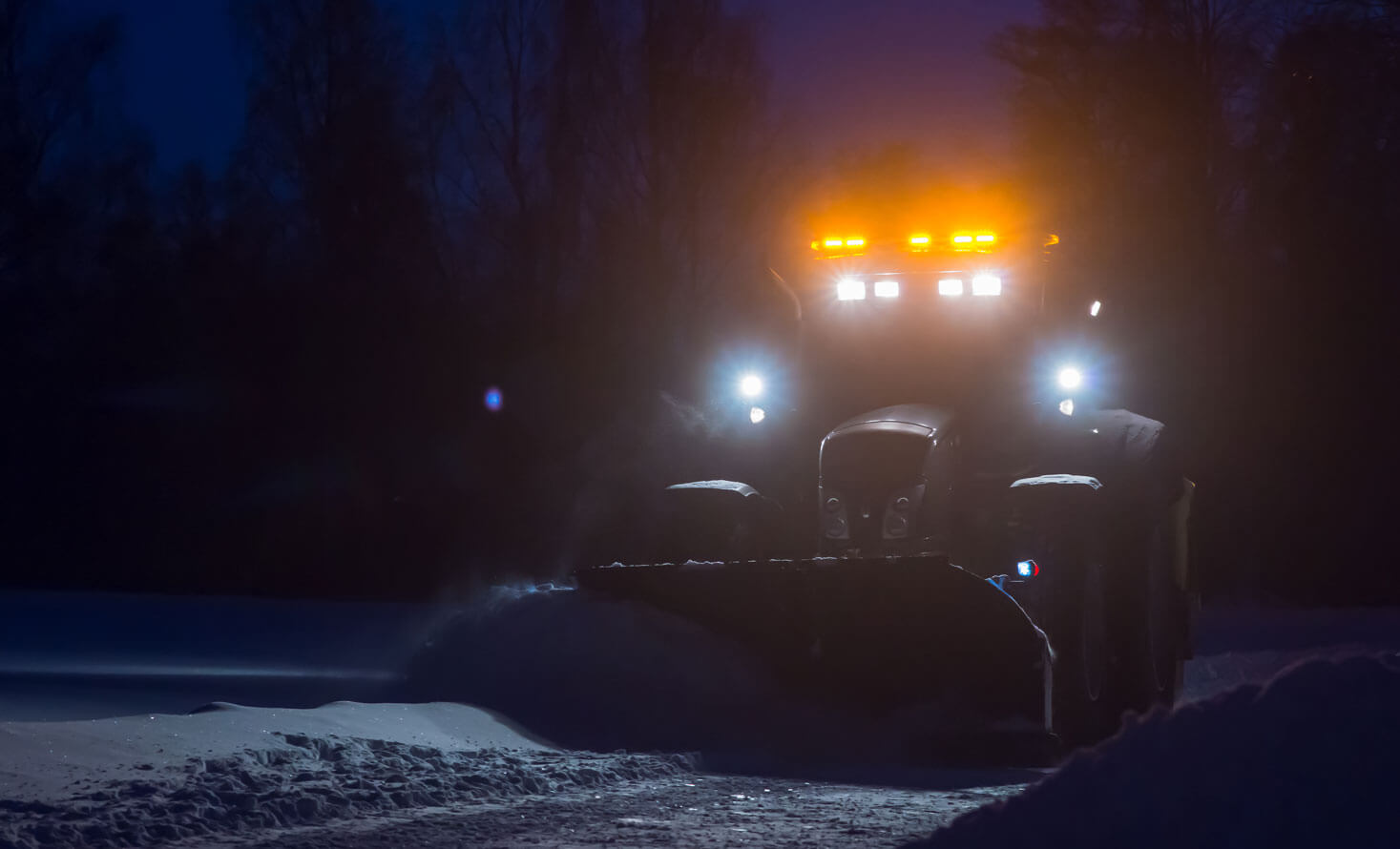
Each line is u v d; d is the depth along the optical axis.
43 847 4.57
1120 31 28.06
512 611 8.75
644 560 9.53
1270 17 27.22
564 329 28.75
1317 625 19.31
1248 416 27.19
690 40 29.09
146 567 28.59
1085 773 3.66
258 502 28.80
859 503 8.64
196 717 6.70
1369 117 26.08
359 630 18.28
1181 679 10.45
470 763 6.45
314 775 5.88
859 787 6.44
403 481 28.45
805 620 8.09
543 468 28.12
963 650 7.79
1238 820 3.30
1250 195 27.47
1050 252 10.05
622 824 5.32
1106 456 9.23
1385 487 26.67
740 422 10.08
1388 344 26.69
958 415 9.29
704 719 7.94
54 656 13.61
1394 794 3.22
